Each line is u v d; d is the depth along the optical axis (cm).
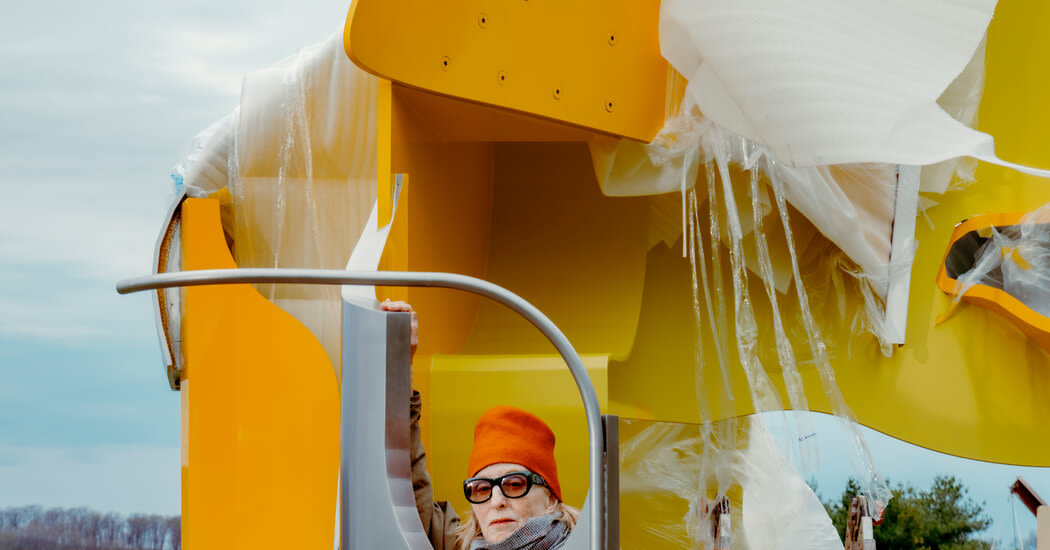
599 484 224
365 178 436
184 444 415
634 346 502
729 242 448
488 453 298
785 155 412
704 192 472
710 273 498
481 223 496
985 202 476
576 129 427
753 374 452
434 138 427
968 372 474
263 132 445
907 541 1559
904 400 475
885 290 467
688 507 509
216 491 397
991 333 474
